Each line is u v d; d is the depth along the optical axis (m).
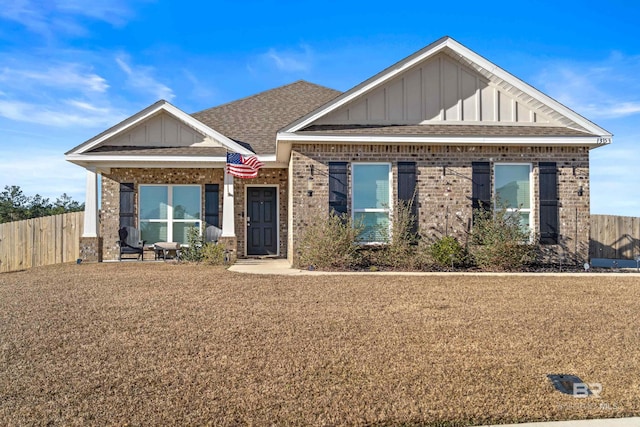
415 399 4.11
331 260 12.19
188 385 4.42
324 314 7.04
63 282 10.13
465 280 10.19
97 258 14.70
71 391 4.30
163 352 5.33
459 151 12.97
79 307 7.55
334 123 13.04
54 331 6.18
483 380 4.54
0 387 4.39
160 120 15.23
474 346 5.54
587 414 3.87
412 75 13.22
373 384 4.43
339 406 3.98
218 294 8.55
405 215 12.65
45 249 16.39
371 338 5.83
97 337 5.91
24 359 5.15
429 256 12.48
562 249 12.92
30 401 4.10
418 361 5.04
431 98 13.23
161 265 13.42
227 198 14.55
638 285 9.67
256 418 3.77
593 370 4.81
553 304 7.79
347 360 5.06
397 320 6.70
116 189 16.33
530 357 5.18
